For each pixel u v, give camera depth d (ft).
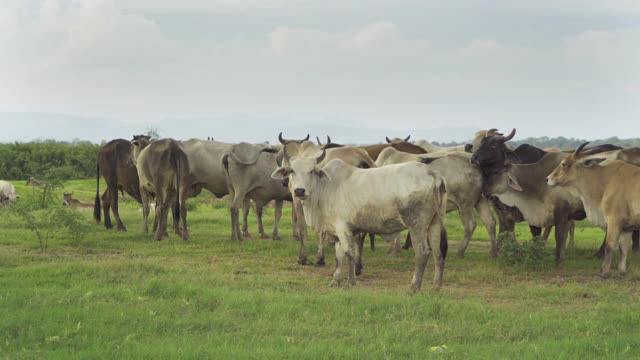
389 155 46.24
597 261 43.91
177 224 54.54
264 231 60.39
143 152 52.19
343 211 33.86
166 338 23.86
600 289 34.22
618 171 38.63
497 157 43.98
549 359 21.67
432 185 31.83
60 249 45.55
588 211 39.96
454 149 53.21
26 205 50.42
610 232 38.14
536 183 44.04
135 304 28.68
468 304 29.09
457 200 44.68
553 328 26.08
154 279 32.50
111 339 23.72
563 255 42.75
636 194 37.45
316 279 37.04
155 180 51.21
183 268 38.22
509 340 24.75
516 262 41.04
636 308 29.40
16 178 150.82
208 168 53.52
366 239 56.13
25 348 22.52
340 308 28.17
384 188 32.35
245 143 52.39
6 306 27.37
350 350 22.27
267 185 52.80
